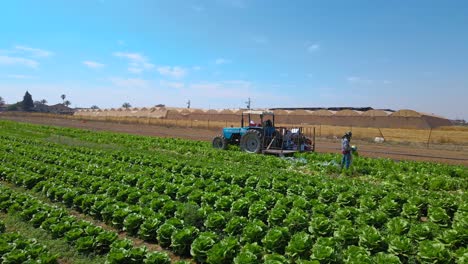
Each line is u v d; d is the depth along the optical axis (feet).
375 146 111.04
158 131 155.74
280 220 30.09
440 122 165.78
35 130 128.36
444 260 22.43
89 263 24.59
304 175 49.65
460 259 22.16
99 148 78.89
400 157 83.20
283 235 26.48
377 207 34.63
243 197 36.17
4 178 48.29
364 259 21.39
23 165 54.19
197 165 54.39
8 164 53.93
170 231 27.63
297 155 69.10
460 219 28.78
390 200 33.94
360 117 166.50
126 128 173.58
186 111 247.29
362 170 56.70
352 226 28.35
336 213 31.53
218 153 70.85
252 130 73.36
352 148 57.00
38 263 22.71
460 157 84.28
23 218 32.35
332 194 37.27
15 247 24.50
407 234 26.78
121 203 34.06
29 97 517.14
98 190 40.01
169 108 272.72
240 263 21.86
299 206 33.50
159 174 47.32
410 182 48.57
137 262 23.58
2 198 35.83
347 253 23.04
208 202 35.68
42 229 29.94
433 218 30.45
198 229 28.58
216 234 27.66
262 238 26.89
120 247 24.76
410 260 23.85
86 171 50.75
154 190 40.47
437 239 26.09
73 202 36.35
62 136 110.42
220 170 50.16
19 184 45.50
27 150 67.36
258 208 31.60
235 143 80.38
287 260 22.16
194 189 39.09
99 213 33.76
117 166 53.47
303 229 28.84
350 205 35.96
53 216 31.30
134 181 44.93
